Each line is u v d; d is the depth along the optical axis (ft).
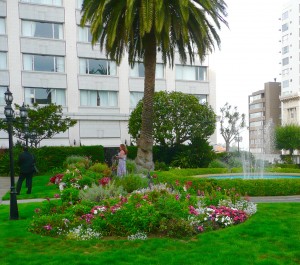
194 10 64.13
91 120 124.36
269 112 343.46
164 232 25.45
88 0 67.21
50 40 120.16
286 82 275.80
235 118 173.27
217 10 70.44
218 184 46.96
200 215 27.35
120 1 64.69
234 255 20.36
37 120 89.51
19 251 22.06
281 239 23.57
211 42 72.90
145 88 72.02
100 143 125.08
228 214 28.50
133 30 70.18
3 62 115.14
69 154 100.63
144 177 50.31
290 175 71.20
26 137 74.08
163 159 102.83
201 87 140.46
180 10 63.31
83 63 124.77
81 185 45.80
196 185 47.32
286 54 275.59
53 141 118.01
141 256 20.33
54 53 120.67
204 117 100.83
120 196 32.14
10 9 115.75
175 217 25.58
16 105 91.76
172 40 74.90
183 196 31.89
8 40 115.34
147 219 24.95
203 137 101.19
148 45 71.15
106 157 124.98
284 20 277.85
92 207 30.19
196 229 25.90
